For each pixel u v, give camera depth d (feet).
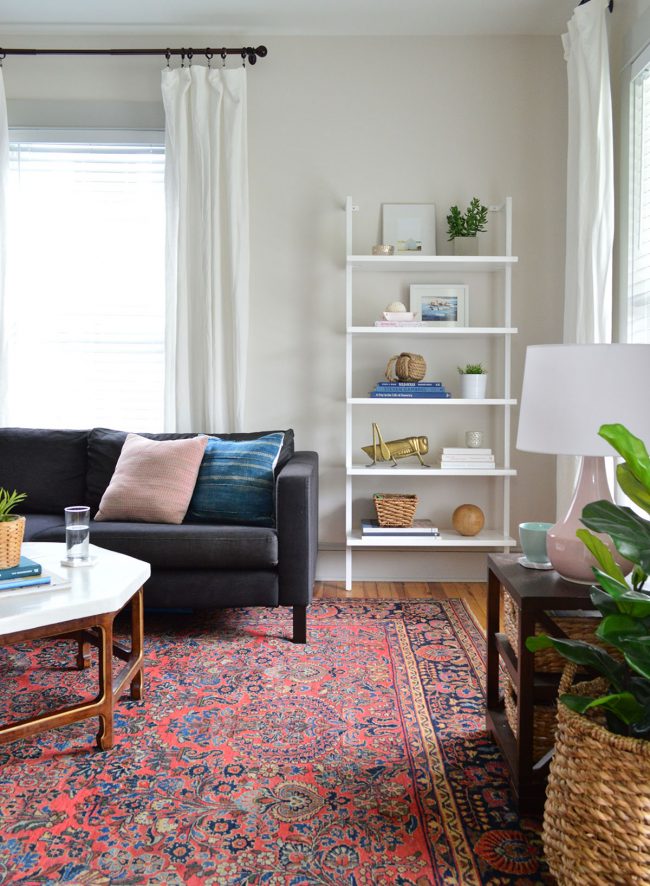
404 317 11.70
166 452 10.30
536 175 12.37
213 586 9.17
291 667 8.43
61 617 6.09
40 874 4.78
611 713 4.53
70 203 12.64
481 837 5.19
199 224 12.06
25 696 7.52
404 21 11.84
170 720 7.05
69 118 12.42
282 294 12.53
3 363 12.23
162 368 12.78
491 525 12.64
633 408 5.21
